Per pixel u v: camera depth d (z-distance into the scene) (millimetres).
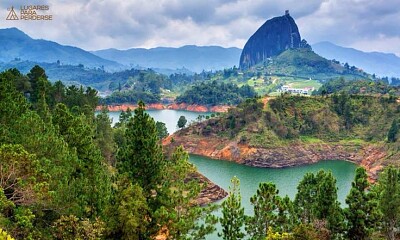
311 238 42750
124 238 40000
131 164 45781
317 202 51281
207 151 194125
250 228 50438
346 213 51031
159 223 41094
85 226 35781
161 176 46250
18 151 34469
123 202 39656
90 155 50281
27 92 113500
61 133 55781
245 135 188500
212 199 109625
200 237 45969
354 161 183875
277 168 169750
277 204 50531
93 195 43625
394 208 51188
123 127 141375
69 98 123125
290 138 193500
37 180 34562
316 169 167250
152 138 45938
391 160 158750
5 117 44812
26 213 32531
